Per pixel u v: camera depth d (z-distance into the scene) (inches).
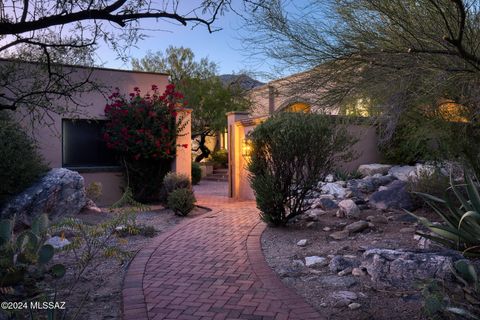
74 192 360.2
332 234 266.7
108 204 465.4
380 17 162.7
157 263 224.7
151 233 303.1
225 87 852.0
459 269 147.7
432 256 170.4
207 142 1012.5
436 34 151.4
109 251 194.5
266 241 271.1
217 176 876.0
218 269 212.2
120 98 461.4
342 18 167.5
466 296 146.6
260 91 205.3
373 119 189.3
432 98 175.2
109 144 453.4
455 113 211.6
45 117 428.5
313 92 180.1
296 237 273.9
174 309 161.3
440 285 157.6
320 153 289.7
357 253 225.5
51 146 435.2
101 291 184.4
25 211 325.7
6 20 148.3
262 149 303.4
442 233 179.9
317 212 333.4
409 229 262.1
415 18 154.3
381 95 171.3
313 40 169.9
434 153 292.0
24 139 347.6
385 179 404.8
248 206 439.5
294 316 152.4
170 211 423.2
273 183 295.3
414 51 144.3
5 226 168.9
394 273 173.6
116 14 154.1
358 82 168.7
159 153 466.3
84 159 462.6
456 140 237.0
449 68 150.7
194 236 290.0
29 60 203.0
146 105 465.7
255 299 170.1
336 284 182.5
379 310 152.8
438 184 291.4
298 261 219.8
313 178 294.2
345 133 285.3
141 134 453.1
